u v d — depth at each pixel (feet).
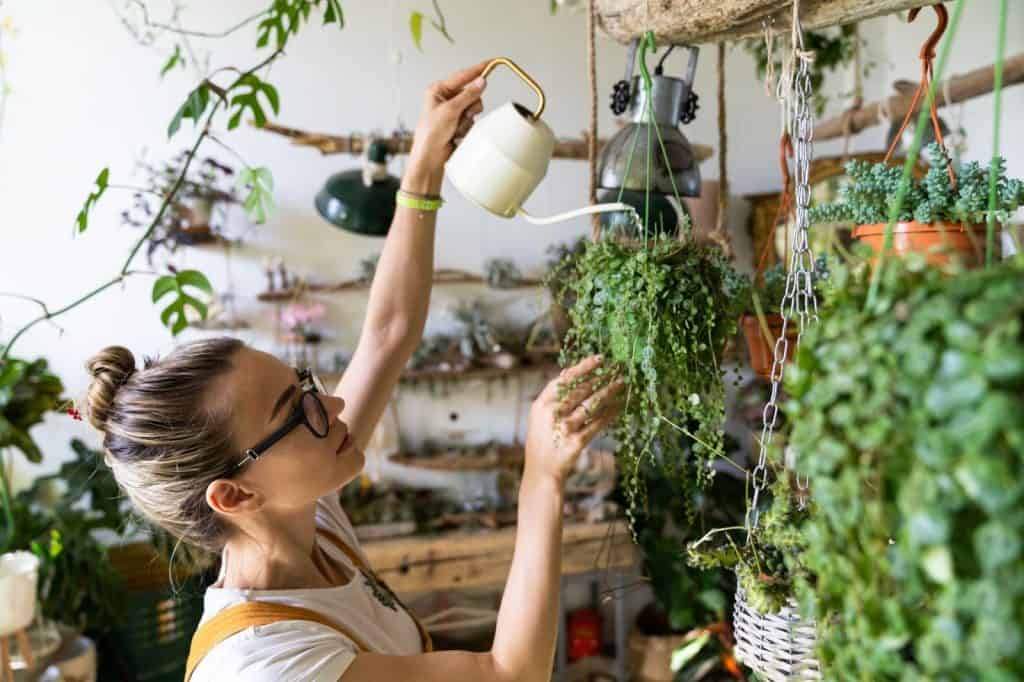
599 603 10.68
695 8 3.44
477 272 10.23
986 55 8.91
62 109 9.00
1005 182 3.16
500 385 10.44
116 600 8.09
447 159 4.08
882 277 1.87
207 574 4.69
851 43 8.85
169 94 9.23
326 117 9.68
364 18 9.70
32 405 7.89
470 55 10.03
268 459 3.39
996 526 1.45
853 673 1.98
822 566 2.01
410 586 8.94
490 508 9.84
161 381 3.28
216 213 9.34
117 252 9.20
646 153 3.87
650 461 3.44
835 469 1.88
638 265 3.20
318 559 3.90
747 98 10.89
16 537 7.52
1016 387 1.46
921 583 1.67
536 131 3.42
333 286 9.59
